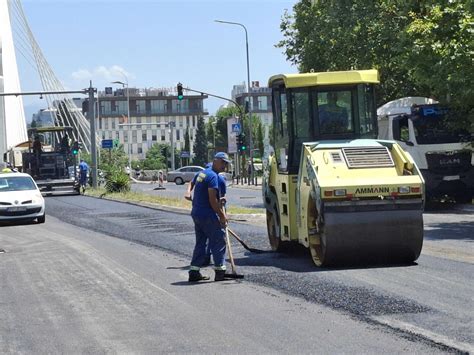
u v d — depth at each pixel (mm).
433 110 31906
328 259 14727
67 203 45312
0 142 94312
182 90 63375
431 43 27688
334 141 16312
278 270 15102
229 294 12742
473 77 27188
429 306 10844
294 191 16672
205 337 9750
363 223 14469
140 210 36344
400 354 8500
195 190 14344
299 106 16844
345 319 10344
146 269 16156
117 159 96562
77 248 20672
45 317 11523
